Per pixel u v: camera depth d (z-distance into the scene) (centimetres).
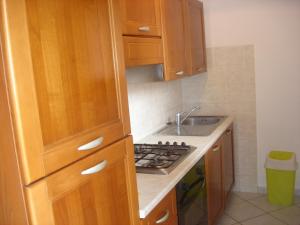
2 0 84
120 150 136
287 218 315
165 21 232
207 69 374
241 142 374
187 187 209
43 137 97
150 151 241
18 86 88
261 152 369
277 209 335
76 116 112
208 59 372
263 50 347
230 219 320
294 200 351
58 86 103
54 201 101
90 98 119
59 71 104
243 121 370
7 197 95
